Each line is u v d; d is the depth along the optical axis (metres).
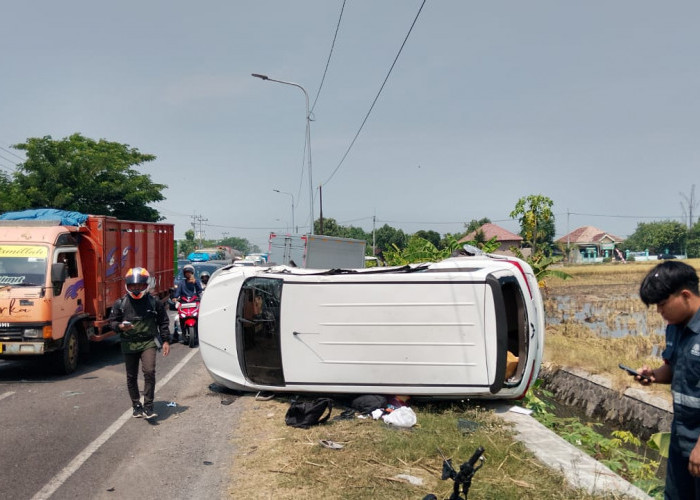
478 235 22.11
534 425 6.35
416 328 6.70
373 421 6.43
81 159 29.86
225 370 7.70
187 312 12.27
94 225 11.10
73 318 9.99
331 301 6.93
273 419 6.61
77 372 9.95
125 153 34.94
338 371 6.93
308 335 7.01
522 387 6.86
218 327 7.68
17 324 8.95
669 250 85.62
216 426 6.47
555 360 11.94
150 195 33.22
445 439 5.65
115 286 12.09
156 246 15.92
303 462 5.22
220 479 4.97
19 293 9.00
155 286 15.77
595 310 24.03
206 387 8.37
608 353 12.74
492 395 6.69
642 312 23.33
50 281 9.20
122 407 7.43
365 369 6.85
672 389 2.89
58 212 10.91
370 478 4.83
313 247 18.16
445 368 6.66
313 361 7.00
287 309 7.07
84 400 7.84
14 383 9.02
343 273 7.21
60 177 28.78
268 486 4.75
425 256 18.25
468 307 6.59
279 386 7.21
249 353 7.47
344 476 4.89
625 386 9.77
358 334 6.85
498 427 6.21
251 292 7.43
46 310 9.05
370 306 6.81
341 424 6.33
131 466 5.34
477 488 4.55
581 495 4.46
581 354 12.05
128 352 6.76
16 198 27.09
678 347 2.88
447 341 6.64
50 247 9.52
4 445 5.95
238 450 5.68
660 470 7.32
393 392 6.80
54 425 6.66
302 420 6.30
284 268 8.04
